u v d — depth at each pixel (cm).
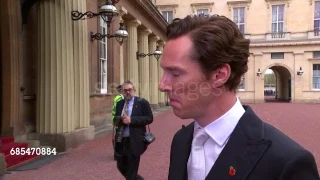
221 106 94
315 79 3177
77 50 888
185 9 3391
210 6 3375
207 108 94
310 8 3164
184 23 93
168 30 97
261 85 3278
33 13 827
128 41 1684
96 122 1178
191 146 109
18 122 765
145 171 606
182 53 89
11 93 746
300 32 3198
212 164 95
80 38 897
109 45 1340
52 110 798
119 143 453
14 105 752
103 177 566
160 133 1114
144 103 454
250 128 92
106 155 743
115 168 626
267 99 3881
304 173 81
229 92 95
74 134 834
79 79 897
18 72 768
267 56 3281
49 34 802
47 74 801
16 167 632
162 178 562
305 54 3181
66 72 820
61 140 781
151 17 1991
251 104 2991
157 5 3419
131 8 1633
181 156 112
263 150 86
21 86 779
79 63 895
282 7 3256
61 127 800
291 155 82
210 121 96
